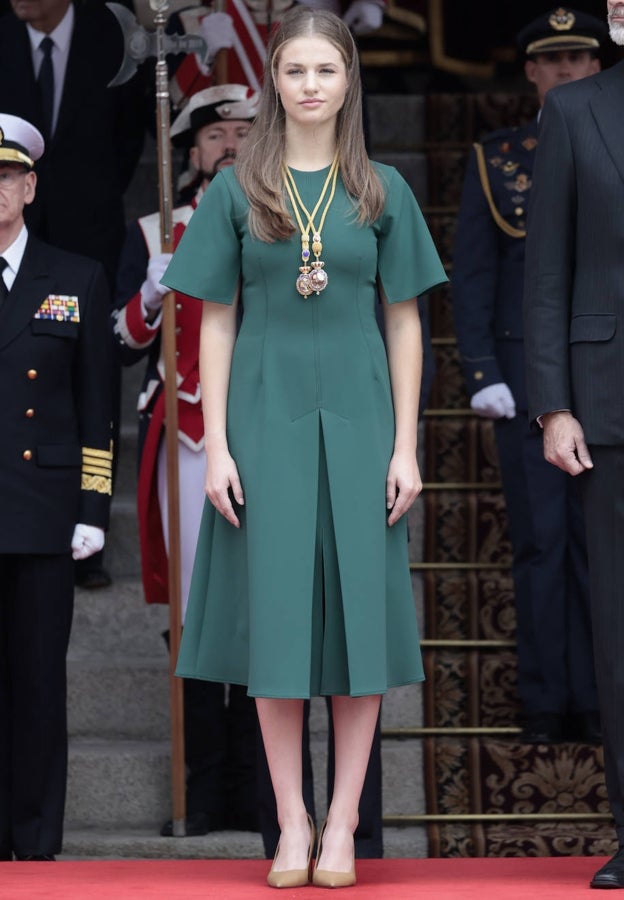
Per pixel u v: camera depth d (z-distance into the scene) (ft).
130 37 54.60
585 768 58.39
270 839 47.32
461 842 56.18
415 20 89.15
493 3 90.02
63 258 51.11
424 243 39.42
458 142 84.12
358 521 38.04
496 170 60.70
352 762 38.88
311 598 37.73
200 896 37.45
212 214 39.09
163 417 54.70
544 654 59.26
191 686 55.83
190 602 39.34
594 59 61.00
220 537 39.06
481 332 59.93
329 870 38.27
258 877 39.93
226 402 39.32
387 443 38.88
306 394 38.37
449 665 61.72
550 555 59.26
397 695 61.57
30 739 49.73
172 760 55.26
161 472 54.95
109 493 50.98
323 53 38.27
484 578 64.49
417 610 64.44
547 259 39.47
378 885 38.52
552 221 39.45
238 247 39.11
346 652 38.19
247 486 38.29
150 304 53.83
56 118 67.62
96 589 64.39
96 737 61.05
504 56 90.68
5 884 39.45
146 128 69.05
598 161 38.93
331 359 38.45
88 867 41.68
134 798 57.93
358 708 38.86
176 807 55.31
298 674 37.37
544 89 60.70
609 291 38.86
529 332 39.63
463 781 58.70
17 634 49.80
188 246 39.09
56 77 67.97
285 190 38.70
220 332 39.45
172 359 53.42
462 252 60.59
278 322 38.70
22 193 50.06
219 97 54.85
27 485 49.08
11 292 49.85
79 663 62.08
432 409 72.33
